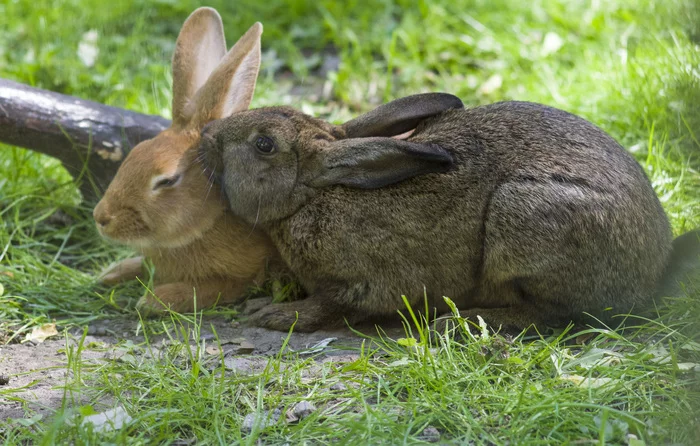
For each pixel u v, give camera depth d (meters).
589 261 9.46
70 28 15.95
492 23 16.05
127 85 14.68
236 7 16.75
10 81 12.09
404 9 16.78
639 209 9.64
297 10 16.80
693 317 9.61
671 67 13.55
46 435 7.64
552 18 16.09
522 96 14.30
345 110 14.62
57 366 9.31
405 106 10.47
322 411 8.45
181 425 8.28
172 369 9.13
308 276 10.33
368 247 9.91
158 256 10.85
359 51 15.58
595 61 14.49
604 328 9.77
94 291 11.12
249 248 10.80
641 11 15.72
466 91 14.80
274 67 15.69
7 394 8.84
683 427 8.00
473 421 8.13
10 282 10.98
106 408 8.55
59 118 12.04
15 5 16.41
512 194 9.52
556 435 8.00
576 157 9.64
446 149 9.91
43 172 12.88
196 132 10.74
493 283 9.83
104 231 10.41
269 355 9.62
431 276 9.94
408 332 10.00
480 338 9.27
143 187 10.30
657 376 8.80
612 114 13.37
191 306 10.73
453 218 9.77
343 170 9.95
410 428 7.96
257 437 8.10
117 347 9.73
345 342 9.91
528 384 8.63
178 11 16.84
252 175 10.15
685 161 12.40
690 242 10.23
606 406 8.28
